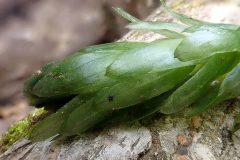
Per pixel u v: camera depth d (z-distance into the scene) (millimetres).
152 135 176
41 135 171
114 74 160
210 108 184
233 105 185
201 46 156
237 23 249
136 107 171
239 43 160
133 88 163
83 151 175
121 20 436
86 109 166
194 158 172
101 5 449
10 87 418
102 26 454
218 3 262
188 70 168
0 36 472
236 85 161
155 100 171
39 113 210
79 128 169
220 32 160
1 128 354
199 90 166
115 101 163
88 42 459
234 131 173
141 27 178
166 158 172
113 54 169
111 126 179
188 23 181
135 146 173
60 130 169
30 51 458
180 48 155
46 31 475
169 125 179
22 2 502
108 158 171
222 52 161
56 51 459
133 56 162
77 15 478
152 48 164
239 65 162
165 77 166
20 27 481
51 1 508
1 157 188
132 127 178
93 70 166
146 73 162
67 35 468
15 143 194
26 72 439
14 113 376
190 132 178
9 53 453
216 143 176
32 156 182
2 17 490
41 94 169
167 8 185
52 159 177
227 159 172
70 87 167
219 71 168
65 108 169
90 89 167
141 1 398
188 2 267
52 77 168
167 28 179
